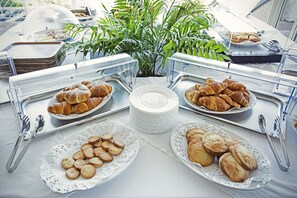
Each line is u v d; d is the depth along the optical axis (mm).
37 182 471
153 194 453
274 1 1832
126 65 792
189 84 820
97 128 580
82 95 639
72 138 551
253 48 1124
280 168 516
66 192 418
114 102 720
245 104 671
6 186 462
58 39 1078
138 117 587
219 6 1318
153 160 528
